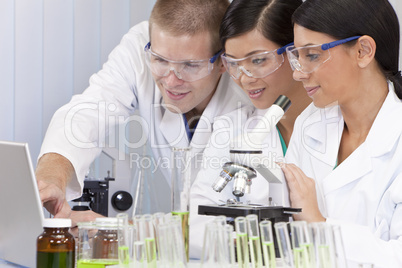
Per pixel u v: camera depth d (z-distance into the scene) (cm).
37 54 345
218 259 118
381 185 187
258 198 181
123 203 238
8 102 343
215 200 193
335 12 185
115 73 266
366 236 154
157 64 218
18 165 149
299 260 115
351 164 195
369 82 195
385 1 193
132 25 355
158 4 215
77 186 226
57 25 346
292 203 177
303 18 189
